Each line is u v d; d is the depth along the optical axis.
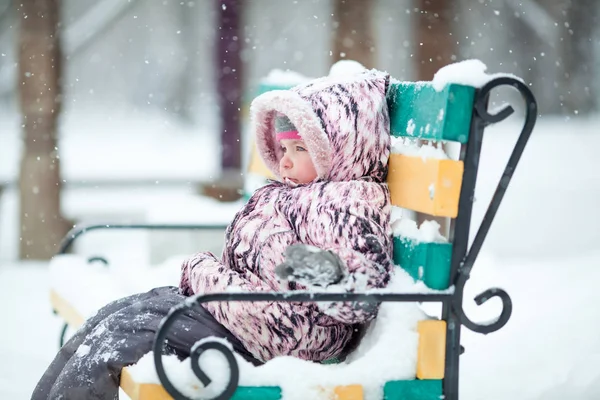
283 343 5.84
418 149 6.14
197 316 5.95
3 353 10.77
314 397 5.43
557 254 19.03
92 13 30.77
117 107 73.94
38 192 20.02
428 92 5.86
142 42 69.31
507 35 51.31
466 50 31.86
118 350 5.73
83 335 6.22
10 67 56.97
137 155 57.44
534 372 8.55
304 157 6.40
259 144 6.87
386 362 5.57
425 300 5.51
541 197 27.44
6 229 24.94
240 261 6.31
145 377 5.27
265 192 6.62
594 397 7.78
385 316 5.75
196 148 62.06
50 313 13.40
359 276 5.53
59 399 5.75
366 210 5.82
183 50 68.38
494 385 8.31
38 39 19.62
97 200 28.97
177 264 9.58
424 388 5.62
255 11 32.25
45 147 20.02
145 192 30.75
